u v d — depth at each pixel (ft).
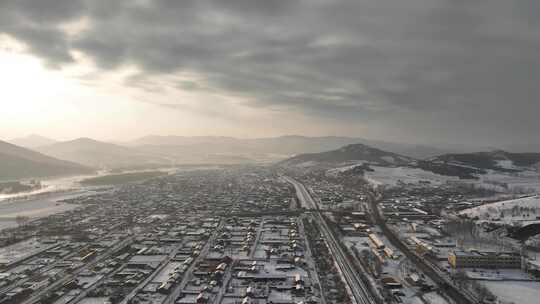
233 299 549.54
